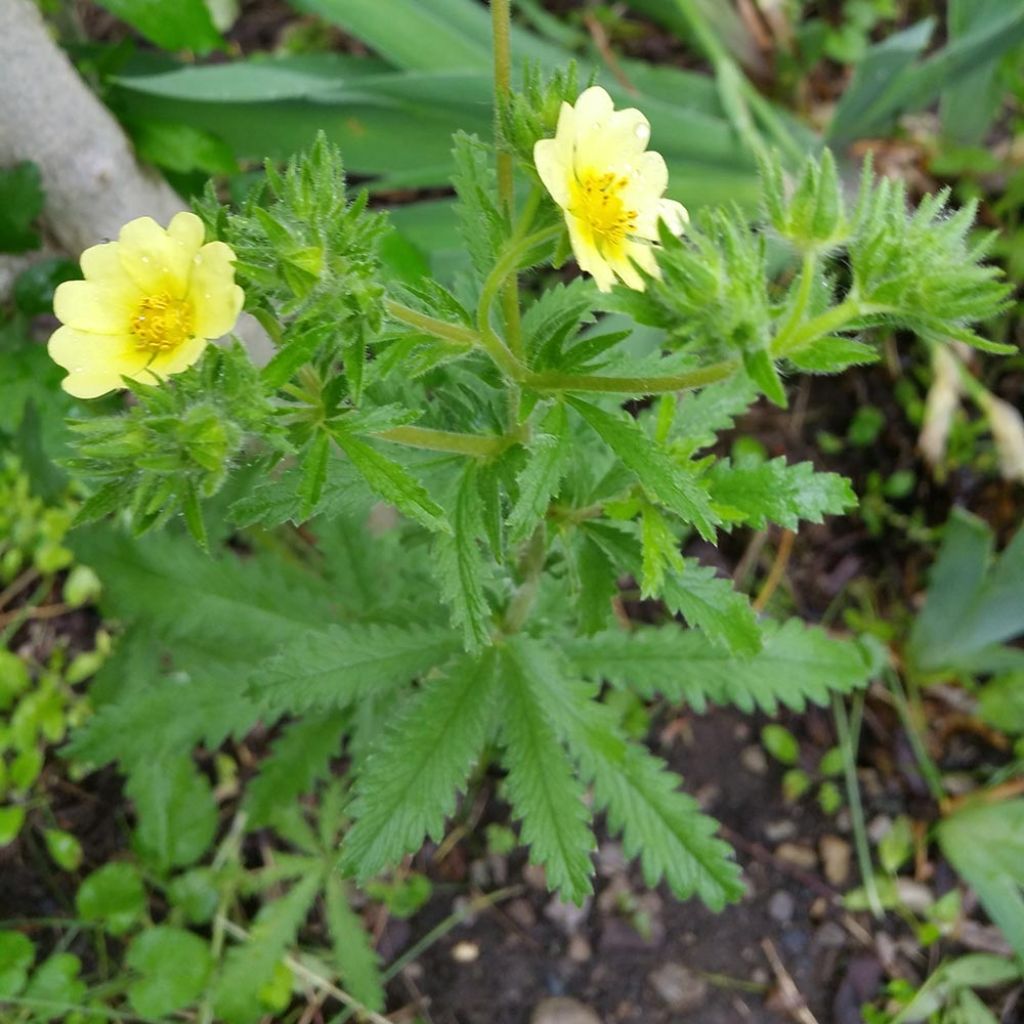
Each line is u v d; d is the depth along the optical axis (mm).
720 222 105
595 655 178
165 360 106
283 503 122
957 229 106
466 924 214
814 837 223
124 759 179
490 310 139
